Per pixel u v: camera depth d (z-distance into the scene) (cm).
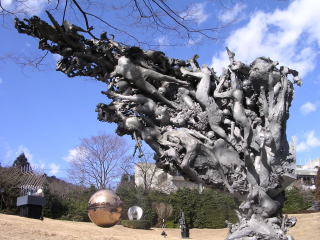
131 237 3170
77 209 4466
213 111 1176
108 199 1048
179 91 1224
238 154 1154
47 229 2634
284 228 1109
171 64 1245
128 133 1227
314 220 3575
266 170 1107
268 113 1130
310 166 7619
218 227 4588
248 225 1095
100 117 1240
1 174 4100
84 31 1223
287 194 4647
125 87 1210
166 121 1199
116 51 1244
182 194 4838
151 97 1224
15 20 1173
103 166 5772
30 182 4447
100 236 2884
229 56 1184
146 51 1229
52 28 1190
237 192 1137
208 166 1155
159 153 1189
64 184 6234
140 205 4753
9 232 2259
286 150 1129
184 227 3597
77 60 1225
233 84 1160
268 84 1132
